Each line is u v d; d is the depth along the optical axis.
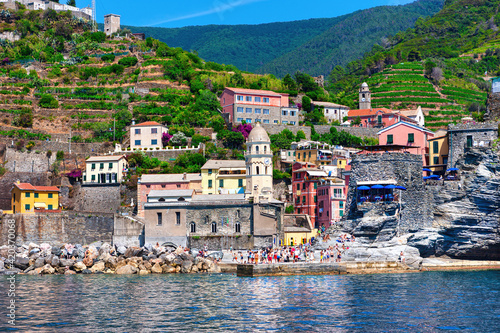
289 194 163.38
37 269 118.38
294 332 64.19
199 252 129.00
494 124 130.00
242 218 137.62
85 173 161.00
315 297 83.00
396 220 118.00
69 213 143.62
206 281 101.38
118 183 156.75
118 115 191.00
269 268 107.69
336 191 149.50
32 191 148.12
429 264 117.69
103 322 69.25
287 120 199.75
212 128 183.50
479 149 126.06
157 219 138.75
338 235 122.56
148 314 73.31
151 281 102.69
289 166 171.50
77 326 67.44
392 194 120.56
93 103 195.12
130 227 141.62
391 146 125.25
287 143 179.00
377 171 122.94
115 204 156.00
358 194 123.50
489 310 74.06
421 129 144.88
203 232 138.25
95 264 120.12
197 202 138.75
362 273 109.69
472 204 122.56
